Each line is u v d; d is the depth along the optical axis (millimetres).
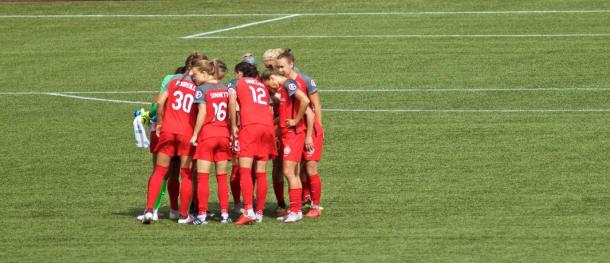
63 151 59062
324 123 65625
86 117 69312
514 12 107438
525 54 88188
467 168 52812
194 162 44938
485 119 65438
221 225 42438
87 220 43719
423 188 48812
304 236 40344
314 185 43562
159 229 41938
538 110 67875
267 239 39969
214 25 106562
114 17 111625
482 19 104500
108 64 89188
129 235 40969
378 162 54750
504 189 48188
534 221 42125
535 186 48625
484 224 41781
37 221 43656
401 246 38562
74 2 120125
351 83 79188
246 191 42250
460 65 84625
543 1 112625
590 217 42625
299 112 42125
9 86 81125
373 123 65250
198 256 37656
